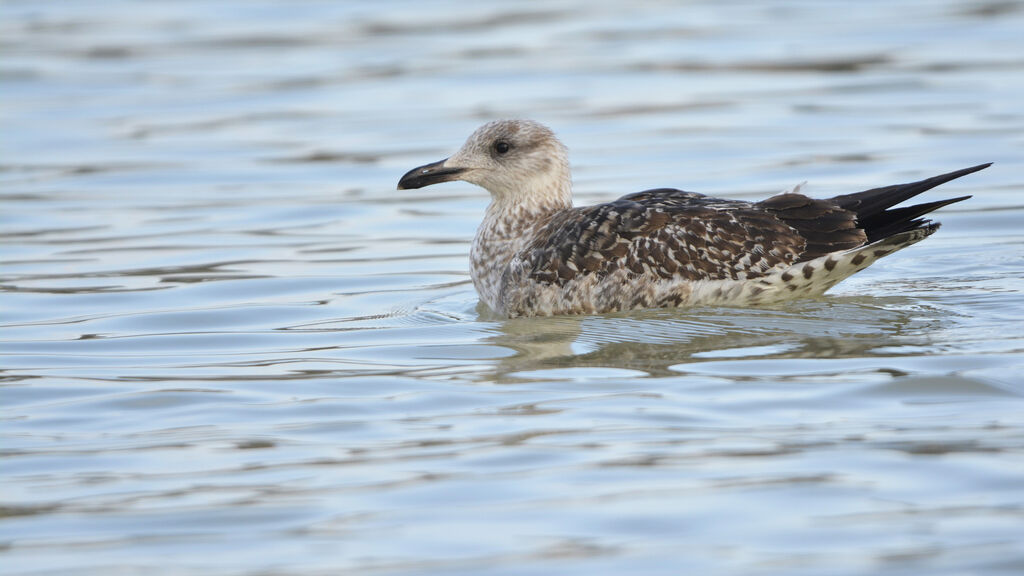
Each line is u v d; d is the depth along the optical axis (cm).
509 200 1509
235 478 966
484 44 3106
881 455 962
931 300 1385
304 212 1973
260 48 3138
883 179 1981
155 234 1866
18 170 2233
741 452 979
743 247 1341
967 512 865
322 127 2466
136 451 1029
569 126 2408
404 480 952
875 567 797
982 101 2431
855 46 2938
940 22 3131
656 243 1355
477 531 865
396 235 1859
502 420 1072
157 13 3562
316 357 1294
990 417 1031
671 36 3130
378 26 3338
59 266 1709
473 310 1477
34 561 838
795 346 1238
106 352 1334
